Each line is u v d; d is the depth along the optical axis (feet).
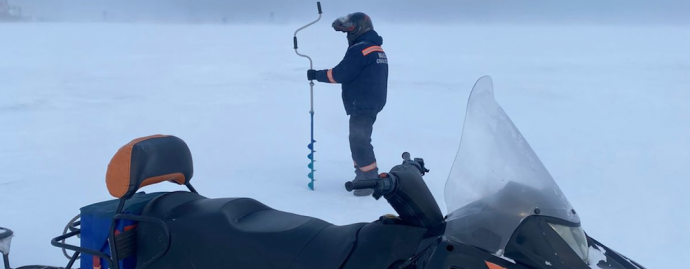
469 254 6.97
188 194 9.49
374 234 7.73
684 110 37.63
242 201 9.02
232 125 31.58
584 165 22.91
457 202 7.53
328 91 46.73
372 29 17.94
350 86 17.58
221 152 24.98
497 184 7.38
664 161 23.63
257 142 27.20
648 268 13.15
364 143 17.69
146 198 9.48
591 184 20.06
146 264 8.72
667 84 52.26
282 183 19.90
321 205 17.34
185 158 9.64
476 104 7.87
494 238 7.01
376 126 31.40
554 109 38.22
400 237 7.61
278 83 51.72
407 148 25.98
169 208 8.96
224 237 8.29
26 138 27.45
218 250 8.25
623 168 22.43
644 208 17.39
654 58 82.48
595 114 36.14
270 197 18.20
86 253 8.81
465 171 7.61
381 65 17.57
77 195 18.53
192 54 86.38
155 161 8.95
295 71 61.98
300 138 28.19
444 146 26.45
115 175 8.66
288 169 21.94
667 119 34.32
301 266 7.72
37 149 25.22
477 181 7.49
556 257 6.71
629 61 77.30
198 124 31.78
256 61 73.92
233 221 8.50
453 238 7.24
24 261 13.41
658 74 61.00
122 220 8.80
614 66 70.23
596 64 72.95
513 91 47.67
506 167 7.47
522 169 7.46
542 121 33.63
